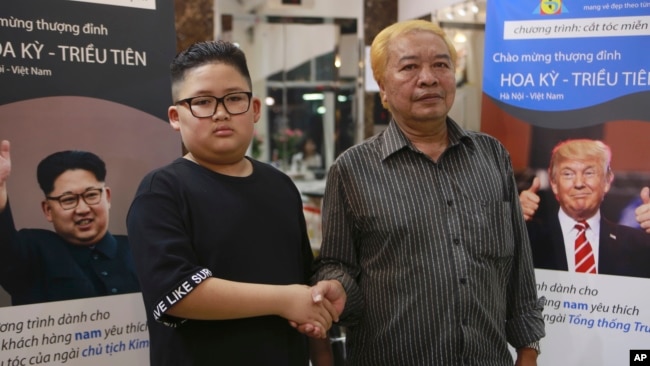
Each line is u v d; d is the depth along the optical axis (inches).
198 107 49.7
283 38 145.4
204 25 112.3
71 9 70.4
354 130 151.9
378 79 65.0
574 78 84.4
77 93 71.2
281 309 48.4
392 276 59.5
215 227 48.9
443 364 57.8
